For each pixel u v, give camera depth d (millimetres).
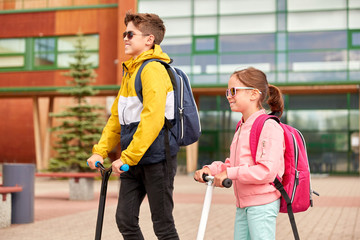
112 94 26344
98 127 23047
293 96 27453
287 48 25453
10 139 31297
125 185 3684
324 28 25250
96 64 28750
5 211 7773
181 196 13469
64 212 9930
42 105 30719
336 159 26812
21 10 29609
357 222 8258
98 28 28797
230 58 25922
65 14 29219
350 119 26797
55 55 29188
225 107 27734
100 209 3453
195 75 26156
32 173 8352
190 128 3590
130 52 3711
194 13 26344
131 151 3340
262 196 3043
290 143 3049
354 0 25062
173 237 3562
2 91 26719
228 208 10453
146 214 9273
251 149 3020
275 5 25672
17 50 29594
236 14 25984
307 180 3066
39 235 6984
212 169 3268
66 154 22859
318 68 25203
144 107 3396
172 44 26453
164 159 3523
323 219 8641
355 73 24891
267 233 3029
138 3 26984
